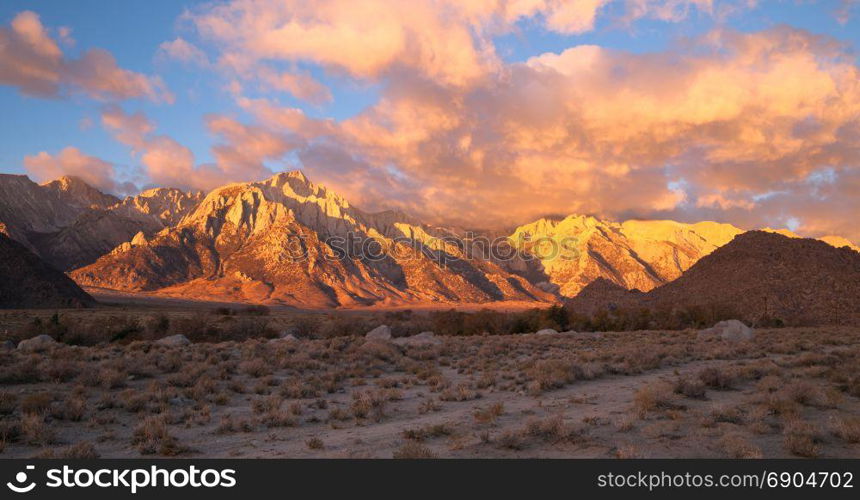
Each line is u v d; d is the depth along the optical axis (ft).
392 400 59.47
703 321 264.31
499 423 45.98
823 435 38.34
